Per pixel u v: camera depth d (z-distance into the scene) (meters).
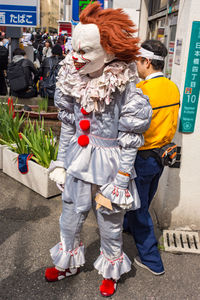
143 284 2.38
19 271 2.41
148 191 2.42
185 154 2.82
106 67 1.78
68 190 2.06
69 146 2.08
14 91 7.51
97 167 1.92
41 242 2.76
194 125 2.74
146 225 2.40
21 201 3.42
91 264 2.54
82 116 1.93
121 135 1.88
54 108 5.83
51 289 2.27
